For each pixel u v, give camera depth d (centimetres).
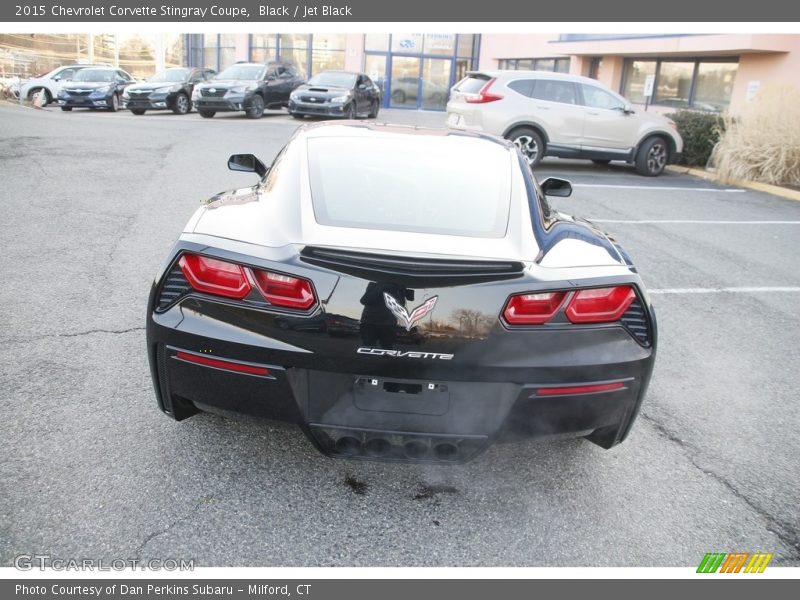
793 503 284
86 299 438
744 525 267
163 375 254
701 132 1319
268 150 1184
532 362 237
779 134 1147
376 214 270
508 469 291
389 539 243
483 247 254
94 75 2144
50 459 269
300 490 265
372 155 317
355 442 245
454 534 249
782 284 599
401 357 231
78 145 1104
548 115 1175
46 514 239
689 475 298
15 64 2847
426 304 229
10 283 456
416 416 241
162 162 991
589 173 1248
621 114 1204
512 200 293
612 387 250
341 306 229
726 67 1759
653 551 249
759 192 1123
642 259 646
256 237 249
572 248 268
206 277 240
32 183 776
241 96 1873
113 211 674
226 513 249
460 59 3102
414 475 281
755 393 385
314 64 3144
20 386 323
